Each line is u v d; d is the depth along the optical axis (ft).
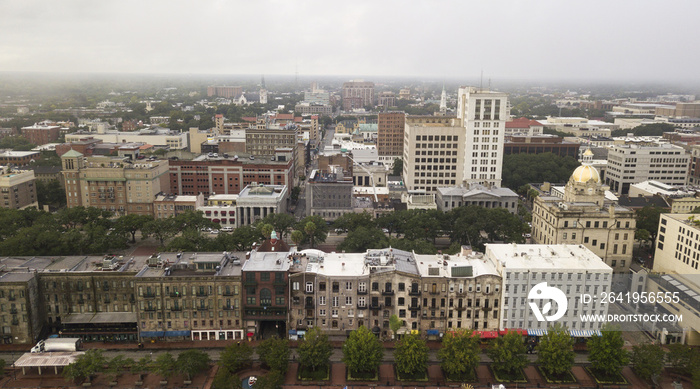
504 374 442.09
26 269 504.84
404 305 486.79
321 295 485.56
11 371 442.91
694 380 409.28
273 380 399.44
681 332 489.26
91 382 429.79
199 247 629.92
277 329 509.76
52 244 632.79
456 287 481.05
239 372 442.50
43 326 499.10
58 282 492.54
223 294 485.15
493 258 510.17
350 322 490.90
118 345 484.33
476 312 486.38
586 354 480.23
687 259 576.20
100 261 521.24
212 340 493.77
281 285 482.28
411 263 512.22
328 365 453.99
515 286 479.41
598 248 644.27
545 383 433.07
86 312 499.51
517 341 434.30
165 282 480.64
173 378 435.94
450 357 431.84
